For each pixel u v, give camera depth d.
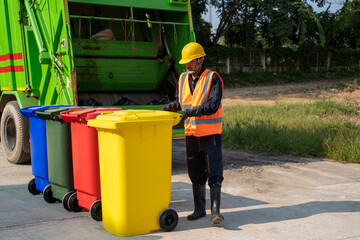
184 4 7.00
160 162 3.59
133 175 3.46
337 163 6.87
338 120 9.76
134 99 7.44
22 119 6.74
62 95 6.22
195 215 3.98
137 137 3.45
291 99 19.09
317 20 27.69
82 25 7.10
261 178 5.81
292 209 4.30
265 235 3.52
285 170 6.32
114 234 3.57
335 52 30.62
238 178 5.81
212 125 3.77
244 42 30.89
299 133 8.37
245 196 4.88
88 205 4.05
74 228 3.76
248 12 28.08
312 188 5.26
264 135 8.44
